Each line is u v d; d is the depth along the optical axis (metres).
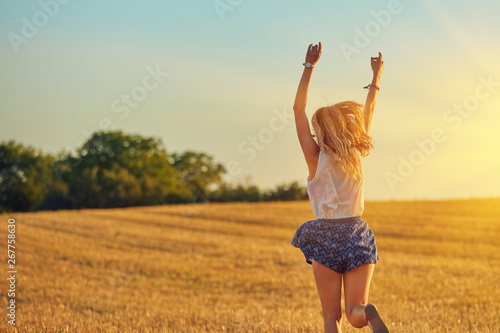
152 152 76.19
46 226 31.88
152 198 70.56
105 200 66.56
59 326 7.38
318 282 3.78
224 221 38.88
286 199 68.62
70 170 70.44
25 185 65.38
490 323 8.08
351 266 3.66
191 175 82.25
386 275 15.84
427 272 16.58
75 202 65.25
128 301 11.48
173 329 7.76
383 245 25.78
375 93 4.31
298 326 7.51
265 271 17.75
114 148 72.31
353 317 3.60
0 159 66.12
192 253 22.92
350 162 3.72
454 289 12.75
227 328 7.73
